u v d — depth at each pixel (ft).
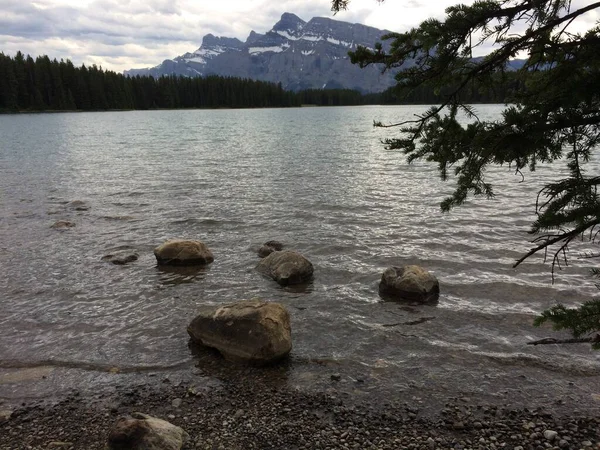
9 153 119.44
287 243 42.50
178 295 31.19
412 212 53.36
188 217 52.24
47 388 20.94
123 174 83.76
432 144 12.82
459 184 12.58
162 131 211.00
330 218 51.34
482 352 23.48
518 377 21.25
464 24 11.36
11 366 22.79
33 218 52.54
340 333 25.77
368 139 156.76
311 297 30.66
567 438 16.81
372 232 45.68
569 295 29.84
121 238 44.68
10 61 447.83
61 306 29.63
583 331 11.88
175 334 25.85
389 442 16.90
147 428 16.08
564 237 11.45
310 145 138.31
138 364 22.86
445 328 26.13
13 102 447.83
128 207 57.52
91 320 27.66
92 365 22.81
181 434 16.83
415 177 77.77
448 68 12.19
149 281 33.68
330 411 18.88
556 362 22.39
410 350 23.85
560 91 10.84
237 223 49.75
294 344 24.66
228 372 22.02
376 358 23.13
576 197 11.02
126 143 148.66
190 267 36.50
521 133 10.90
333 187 69.51
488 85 12.87
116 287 32.63
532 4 10.92
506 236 43.24
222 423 18.16
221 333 23.35
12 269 36.35
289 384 20.93
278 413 18.76
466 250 39.63
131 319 27.76
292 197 62.49
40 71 469.16
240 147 133.69
